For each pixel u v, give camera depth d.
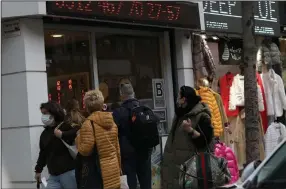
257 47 11.59
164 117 9.87
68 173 6.57
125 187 6.36
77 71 8.45
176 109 6.56
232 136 10.55
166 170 6.66
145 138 7.16
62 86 8.16
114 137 6.16
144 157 7.36
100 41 8.89
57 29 8.16
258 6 11.65
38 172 6.77
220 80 10.88
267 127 11.36
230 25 10.70
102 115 6.08
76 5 7.67
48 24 8.00
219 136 9.59
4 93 7.49
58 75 8.12
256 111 7.69
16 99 7.38
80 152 5.99
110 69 9.03
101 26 8.86
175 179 6.51
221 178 5.86
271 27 11.98
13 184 7.36
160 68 9.99
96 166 6.03
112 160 6.05
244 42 7.79
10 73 7.44
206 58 10.20
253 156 7.63
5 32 7.48
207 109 6.40
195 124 6.31
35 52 7.45
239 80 10.66
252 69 7.70
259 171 4.24
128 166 7.21
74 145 6.63
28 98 7.30
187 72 9.95
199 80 9.87
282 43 12.82
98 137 5.98
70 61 8.34
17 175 7.35
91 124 6.01
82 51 8.57
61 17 7.61
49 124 6.69
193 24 9.73
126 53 9.36
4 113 7.48
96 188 6.04
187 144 6.38
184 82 9.88
